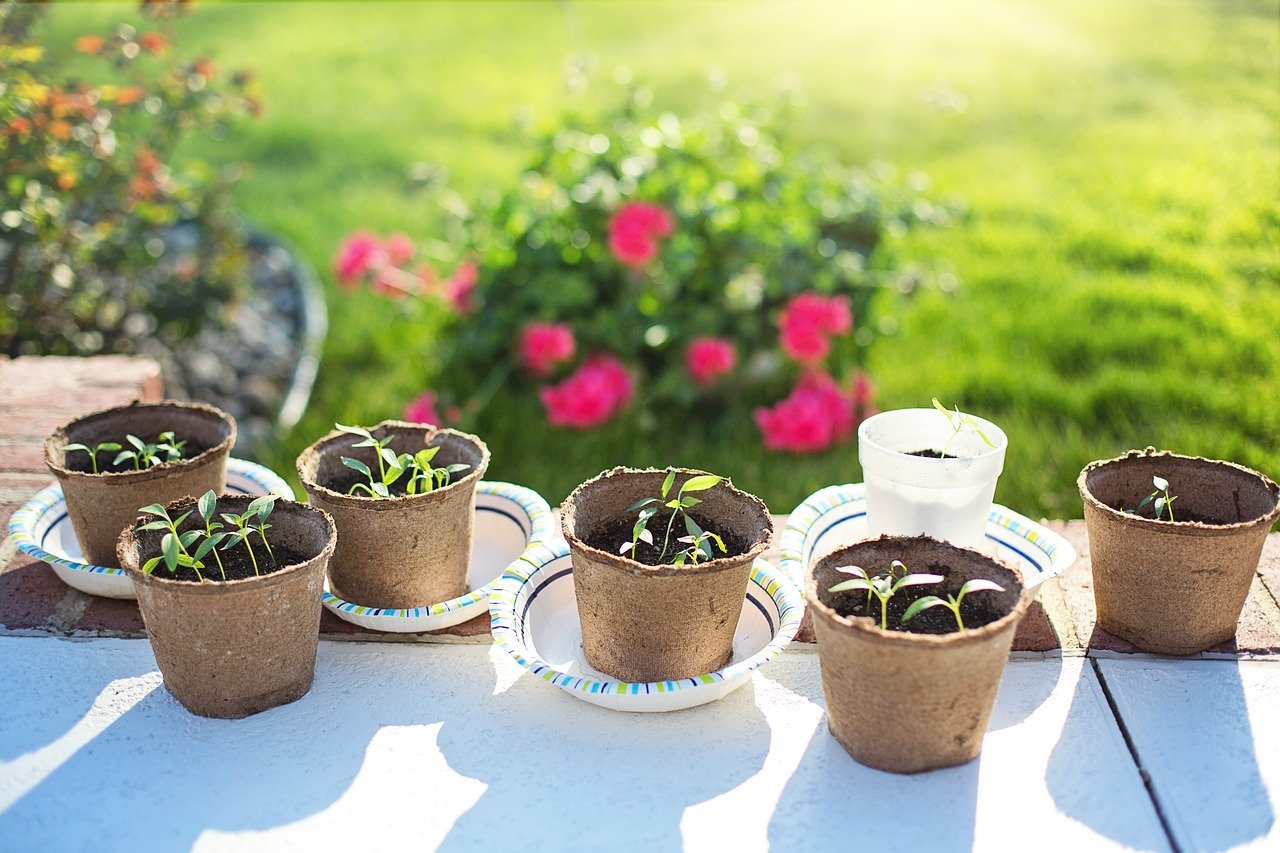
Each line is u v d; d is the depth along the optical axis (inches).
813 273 124.7
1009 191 179.9
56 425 88.0
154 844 50.9
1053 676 60.4
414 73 270.5
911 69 247.9
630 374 121.6
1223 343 128.5
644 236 115.3
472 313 130.3
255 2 353.1
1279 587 66.3
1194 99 210.2
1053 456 112.3
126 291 132.4
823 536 71.7
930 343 136.7
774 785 53.6
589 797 53.2
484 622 66.0
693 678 54.9
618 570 55.3
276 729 57.8
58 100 112.0
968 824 51.1
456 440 68.9
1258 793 52.5
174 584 54.0
